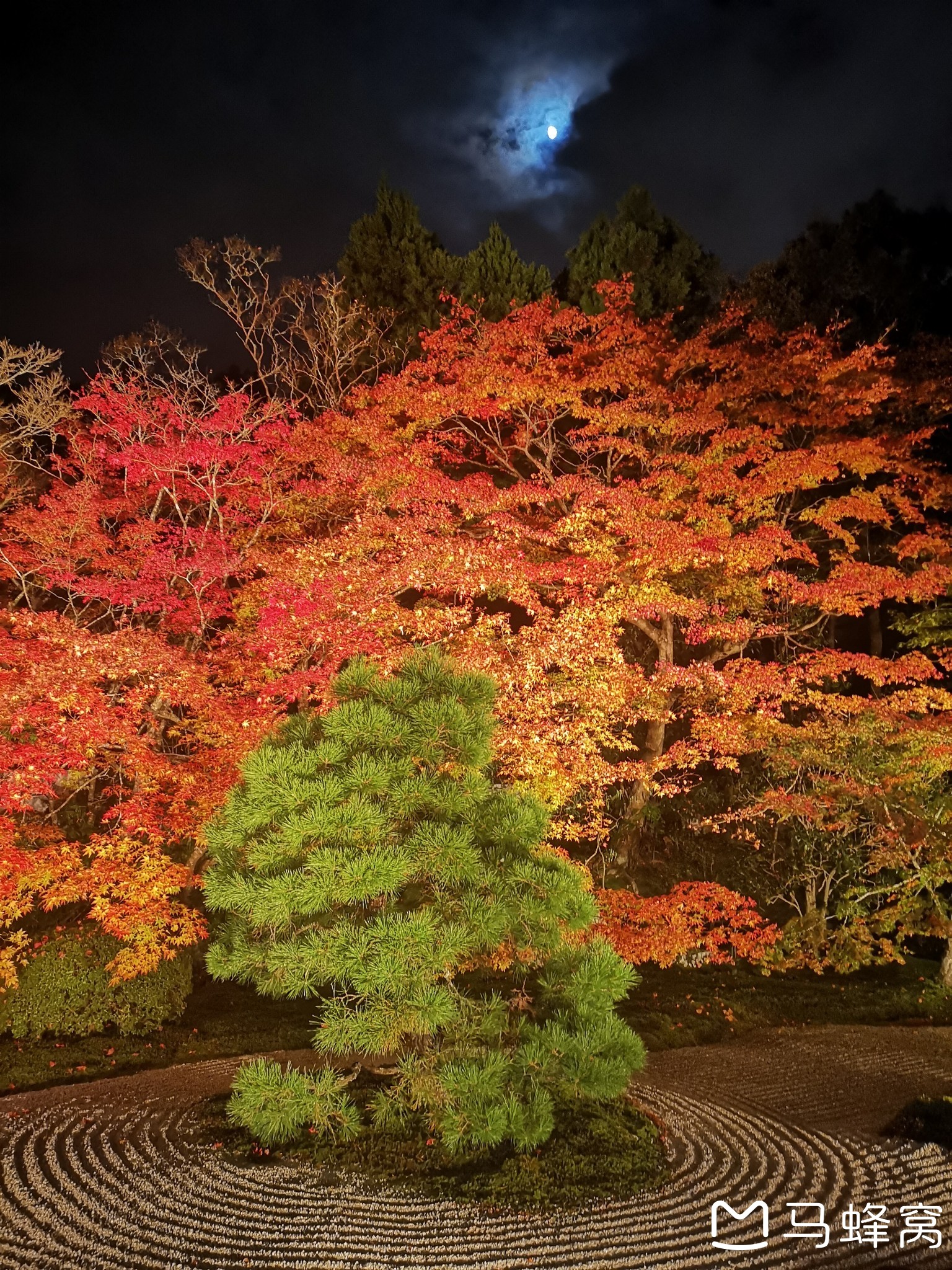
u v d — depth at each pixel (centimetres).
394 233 2220
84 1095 870
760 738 1365
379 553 1221
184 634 1293
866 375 1518
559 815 1457
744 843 1711
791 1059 1082
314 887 637
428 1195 622
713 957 1491
